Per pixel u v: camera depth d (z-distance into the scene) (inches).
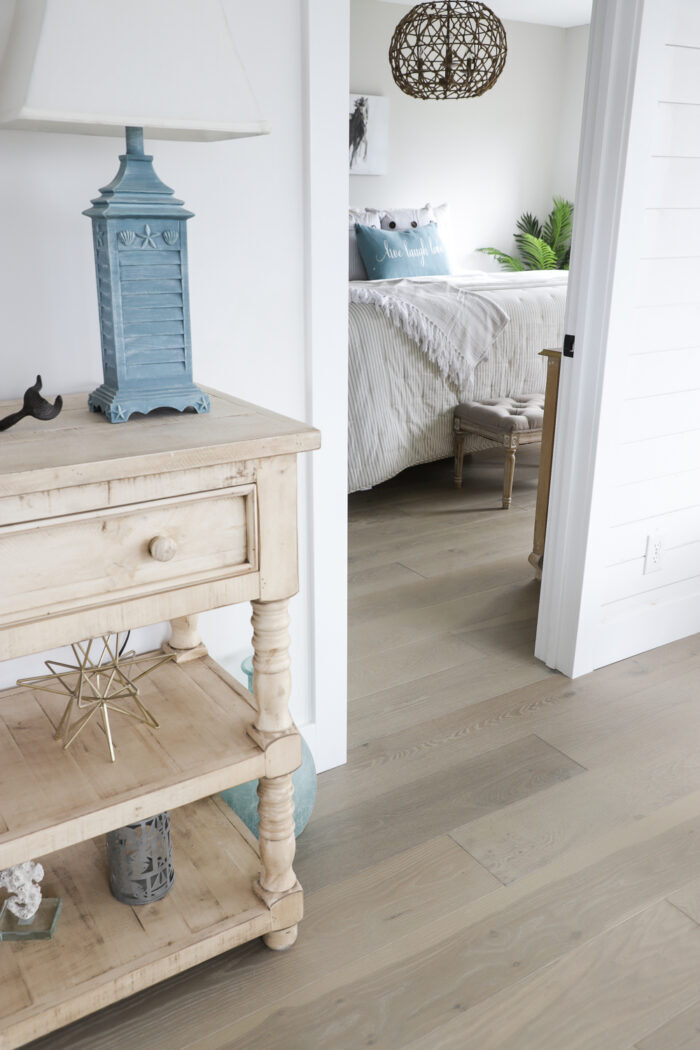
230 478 46.9
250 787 66.5
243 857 61.1
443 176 265.9
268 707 53.5
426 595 115.2
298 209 64.3
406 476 167.0
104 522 43.9
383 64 244.4
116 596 45.4
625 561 96.1
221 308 63.3
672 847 69.7
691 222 86.3
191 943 53.6
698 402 95.0
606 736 84.7
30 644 43.4
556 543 93.5
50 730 55.6
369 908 63.2
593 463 87.7
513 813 73.5
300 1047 52.6
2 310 54.9
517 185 282.4
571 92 277.9
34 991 50.0
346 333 69.0
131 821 49.5
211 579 48.3
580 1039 53.2
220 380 64.9
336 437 71.1
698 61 80.5
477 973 57.7
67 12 41.2
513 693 92.3
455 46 243.0
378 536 136.0
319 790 76.4
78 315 57.6
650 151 79.9
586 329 85.2
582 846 69.7
